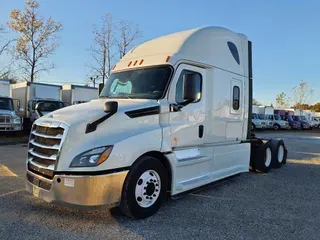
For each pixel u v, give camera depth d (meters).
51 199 3.82
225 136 6.10
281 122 31.95
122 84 5.16
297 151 12.49
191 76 4.79
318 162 9.62
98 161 3.70
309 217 4.45
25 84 18.38
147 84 4.88
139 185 4.14
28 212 4.32
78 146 3.76
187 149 5.15
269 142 8.11
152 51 5.29
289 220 4.30
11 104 16.03
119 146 3.86
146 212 4.21
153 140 4.31
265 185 6.39
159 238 3.60
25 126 17.23
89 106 4.46
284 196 5.54
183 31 5.60
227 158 6.20
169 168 4.64
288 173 7.77
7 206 4.56
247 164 7.01
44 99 18.17
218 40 5.96
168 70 4.82
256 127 29.28
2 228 3.78
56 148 3.83
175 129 4.74
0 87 16.58
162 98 4.62
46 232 3.69
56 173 3.78
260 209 4.76
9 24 26.69
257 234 3.79
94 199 3.69
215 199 5.27
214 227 3.98
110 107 3.95
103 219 4.14
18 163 8.12
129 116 4.16
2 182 5.98
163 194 4.50
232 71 6.32
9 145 12.31
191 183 5.01
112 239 3.55
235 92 6.45
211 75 5.62
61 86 20.59
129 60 5.46
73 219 4.11
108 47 24.83
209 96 5.57
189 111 5.04
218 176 5.84
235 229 3.93
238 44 6.68
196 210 4.64
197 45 5.37
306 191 5.93
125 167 3.92
